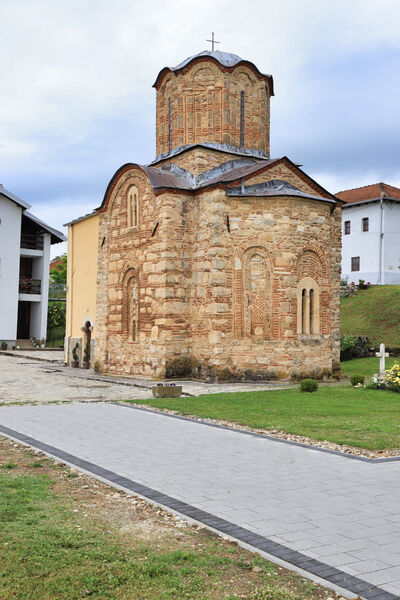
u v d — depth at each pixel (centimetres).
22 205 4119
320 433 1152
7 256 4112
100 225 2666
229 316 2103
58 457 921
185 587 487
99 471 839
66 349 3092
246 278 2109
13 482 768
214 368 2069
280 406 1490
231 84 2409
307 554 552
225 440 1090
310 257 2170
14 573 498
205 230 2162
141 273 2355
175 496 728
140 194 2377
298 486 787
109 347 2556
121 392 1872
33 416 1330
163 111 2559
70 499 711
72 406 1506
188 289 2217
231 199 2130
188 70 2403
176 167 2417
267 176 2233
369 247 4634
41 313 4319
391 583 495
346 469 888
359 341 3055
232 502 709
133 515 660
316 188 2378
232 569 522
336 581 497
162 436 1117
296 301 2109
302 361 2098
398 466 916
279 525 629
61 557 533
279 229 2102
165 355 2152
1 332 4081
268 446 1042
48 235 4366
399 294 3734
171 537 594
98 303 2645
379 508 696
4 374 2491
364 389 1850
